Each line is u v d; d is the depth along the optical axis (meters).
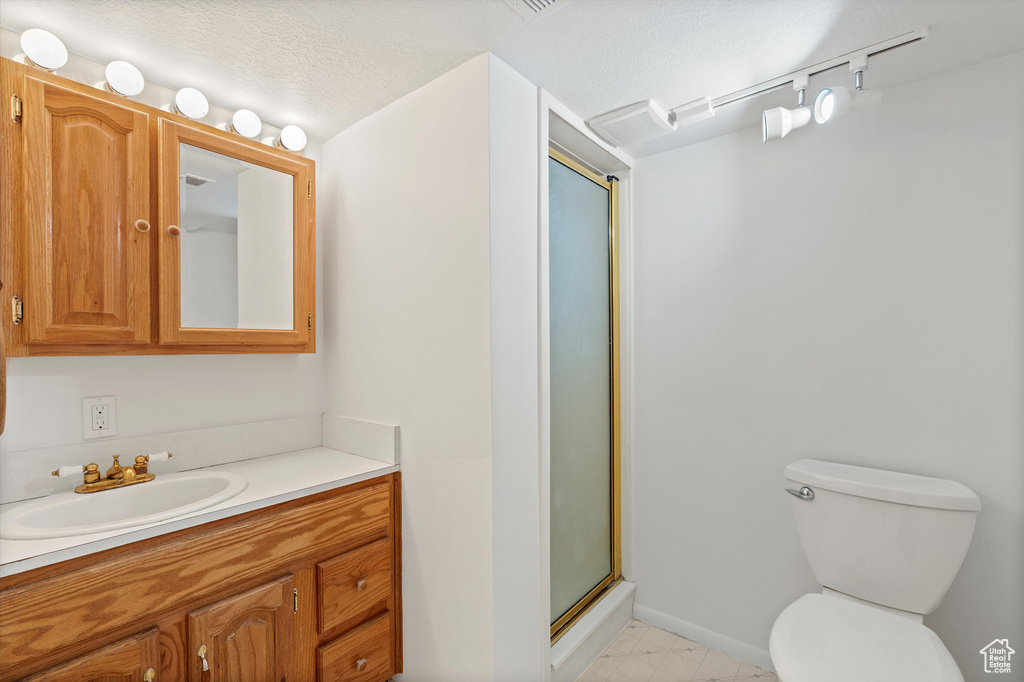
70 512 1.33
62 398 1.42
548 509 1.66
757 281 1.91
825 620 1.37
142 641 1.14
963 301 1.52
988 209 1.48
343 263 1.97
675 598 2.13
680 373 2.11
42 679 1.00
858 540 1.47
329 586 1.50
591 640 1.91
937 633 1.54
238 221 1.69
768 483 1.88
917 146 1.59
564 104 1.77
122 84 1.40
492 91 1.45
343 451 1.93
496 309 1.45
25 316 1.25
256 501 1.34
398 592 1.72
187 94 1.52
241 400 1.82
